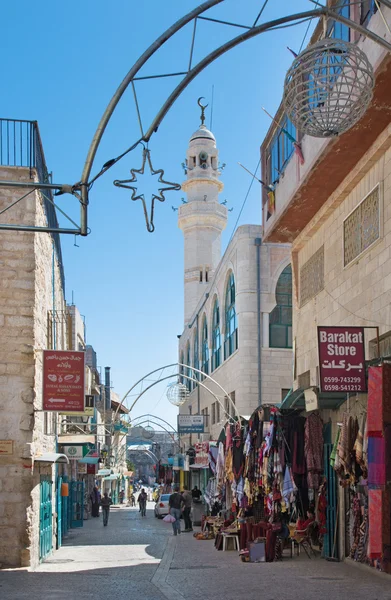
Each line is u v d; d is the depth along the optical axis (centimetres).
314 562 1458
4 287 1488
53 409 1483
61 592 1108
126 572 1403
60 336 2086
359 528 1356
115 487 6241
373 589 1085
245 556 1541
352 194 1459
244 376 2766
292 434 1557
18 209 1503
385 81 1098
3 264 1494
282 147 1694
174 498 2467
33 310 1491
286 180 1639
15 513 1418
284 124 1658
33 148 1516
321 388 1143
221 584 1195
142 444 7569
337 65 749
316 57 741
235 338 2983
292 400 1528
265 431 1638
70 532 2617
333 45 784
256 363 2780
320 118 797
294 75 752
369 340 1327
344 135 1258
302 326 1819
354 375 1151
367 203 1375
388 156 1260
